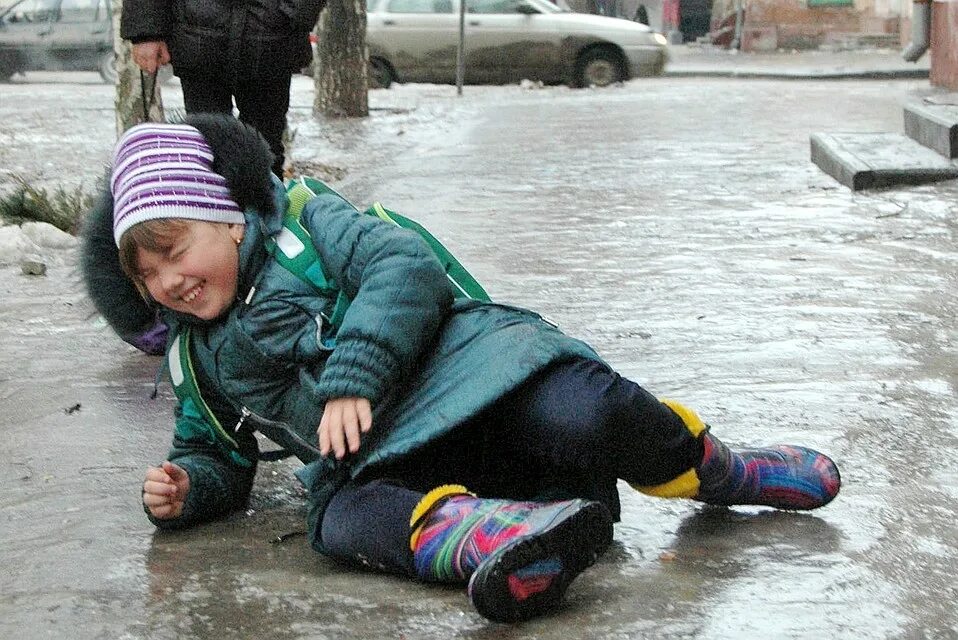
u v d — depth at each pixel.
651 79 27.22
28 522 3.31
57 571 2.97
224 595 2.79
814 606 2.62
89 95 19.03
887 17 34.66
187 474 3.15
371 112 16.33
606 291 5.78
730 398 4.14
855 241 6.84
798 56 33.41
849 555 2.89
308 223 3.01
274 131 6.06
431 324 2.84
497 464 3.01
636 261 6.44
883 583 2.73
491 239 7.13
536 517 2.59
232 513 3.33
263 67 5.71
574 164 10.38
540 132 13.15
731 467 2.99
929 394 4.16
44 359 4.91
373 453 2.82
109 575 2.93
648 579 2.77
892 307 5.37
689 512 3.18
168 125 3.00
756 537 3.00
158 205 2.88
